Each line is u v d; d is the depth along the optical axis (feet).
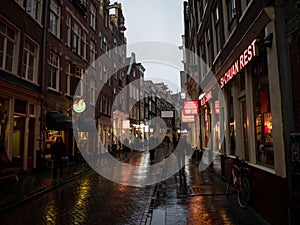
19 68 37.17
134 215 18.92
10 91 34.37
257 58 19.13
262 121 18.45
